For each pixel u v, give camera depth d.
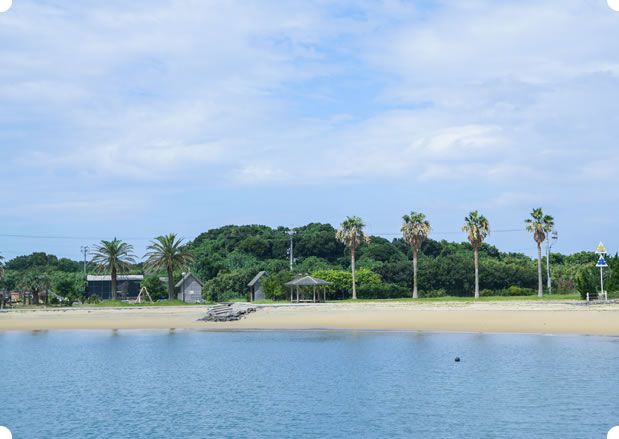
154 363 51.47
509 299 95.25
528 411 31.64
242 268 157.38
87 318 94.94
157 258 117.00
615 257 89.50
